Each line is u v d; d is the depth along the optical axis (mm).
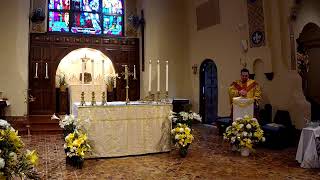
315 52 9797
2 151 2648
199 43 11508
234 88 8055
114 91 12602
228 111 9945
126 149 6391
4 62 10367
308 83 9812
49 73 11930
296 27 8281
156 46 11867
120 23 13000
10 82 10398
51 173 5152
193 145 7500
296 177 4957
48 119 10484
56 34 12094
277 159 6141
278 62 8258
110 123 6270
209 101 11141
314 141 5520
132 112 6453
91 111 6098
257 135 6352
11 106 10398
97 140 6160
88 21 12617
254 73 8930
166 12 11984
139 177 4961
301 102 7691
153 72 11844
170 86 11922
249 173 5172
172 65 11977
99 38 12547
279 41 8219
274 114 8352
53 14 12242
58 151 6809
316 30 8961
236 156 6398
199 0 11352
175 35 12078
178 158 6234
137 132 6500
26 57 10758
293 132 7484
